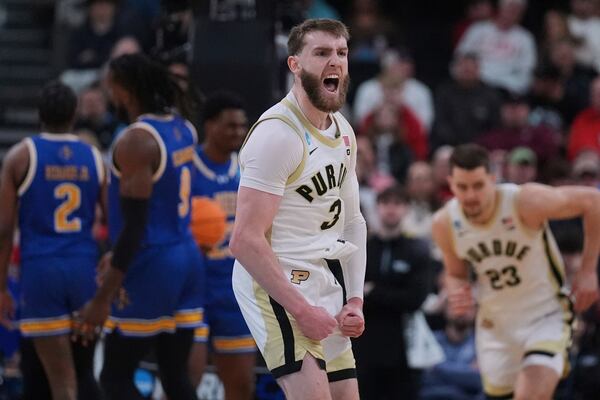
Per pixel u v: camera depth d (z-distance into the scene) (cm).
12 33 2084
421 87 1930
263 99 1136
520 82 2030
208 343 1066
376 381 1255
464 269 1052
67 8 2031
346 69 713
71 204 981
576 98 1928
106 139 1622
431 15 2359
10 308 985
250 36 1143
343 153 737
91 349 987
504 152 1708
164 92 949
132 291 934
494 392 1048
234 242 702
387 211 1258
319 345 729
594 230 995
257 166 704
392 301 1245
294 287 700
